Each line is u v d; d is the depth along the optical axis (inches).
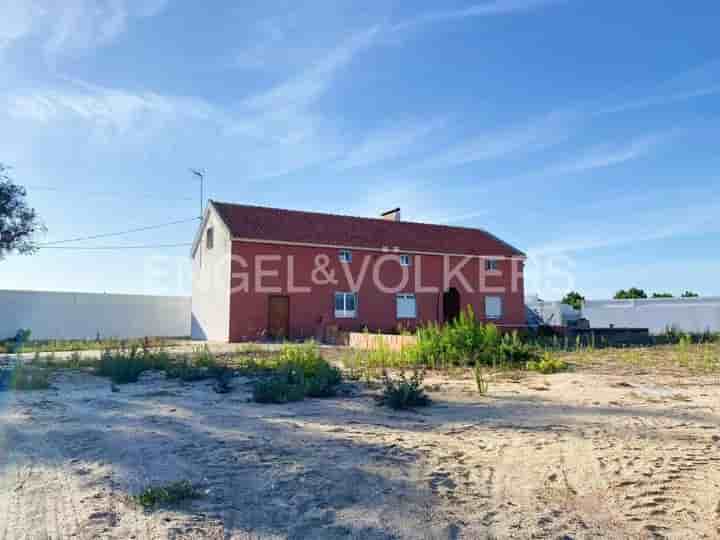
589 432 252.4
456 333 584.1
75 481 189.9
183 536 145.5
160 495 169.8
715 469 195.8
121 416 299.9
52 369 534.0
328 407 325.1
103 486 184.2
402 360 566.6
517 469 199.5
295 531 148.4
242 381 440.5
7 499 173.2
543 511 161.9
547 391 379.9
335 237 1158.3
